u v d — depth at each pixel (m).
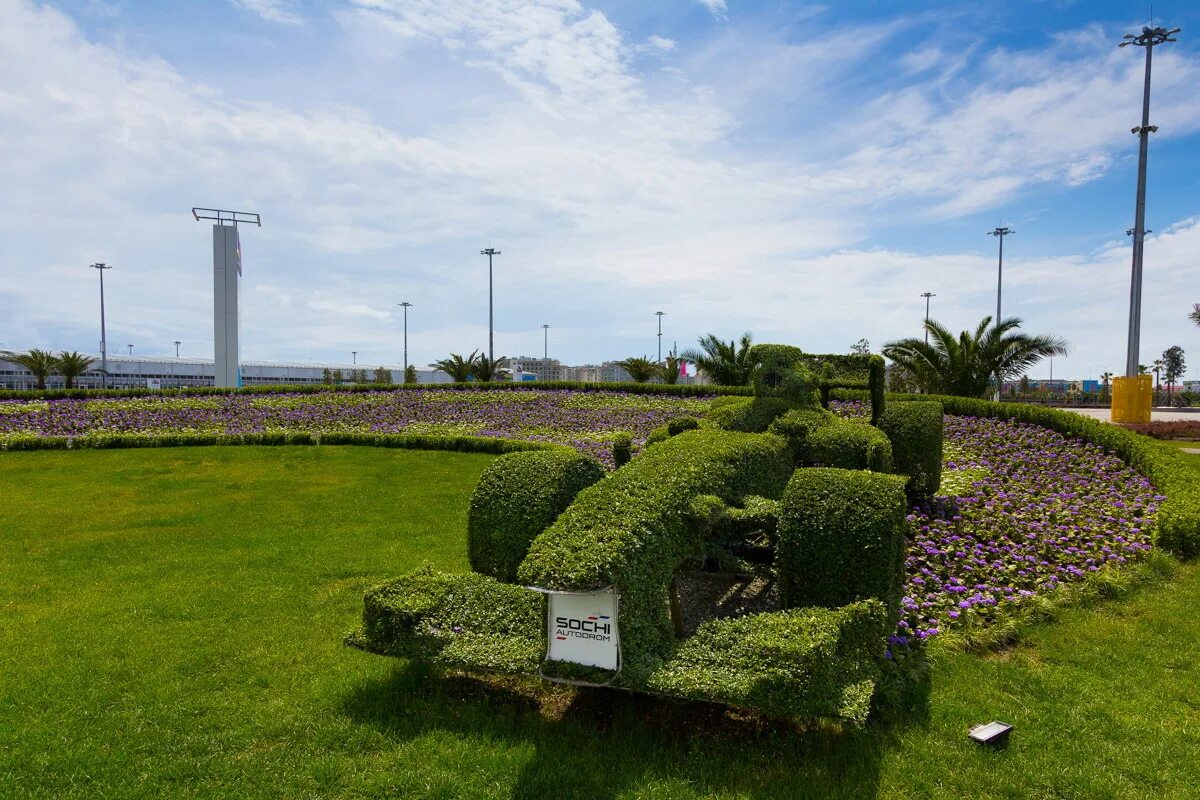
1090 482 8.61
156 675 3.85
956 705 3.55
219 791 2.87
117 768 3.00
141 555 6.23
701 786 2.88
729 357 20.12
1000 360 17.22
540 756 3.08
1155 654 4.20
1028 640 4.40
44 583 5.45
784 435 5.10
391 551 6.26
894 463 6.82
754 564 5.08
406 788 2.88
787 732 3.29
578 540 3.06
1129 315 20.61
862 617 3.33
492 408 17.38
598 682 2.95
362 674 3.85
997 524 6.56
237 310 24.62
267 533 6.98
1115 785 2.94
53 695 3.62
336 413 16.62
